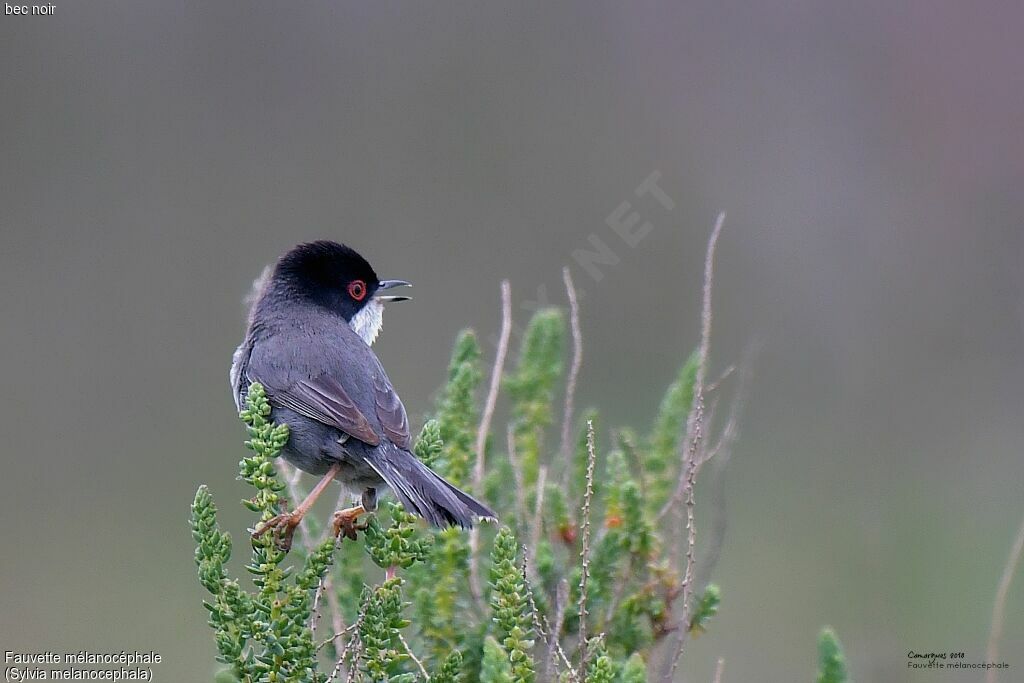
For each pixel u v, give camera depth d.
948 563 12.42
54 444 14.55
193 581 12.27
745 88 19.50
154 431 14.91
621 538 7.32
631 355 15.26
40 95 18.30
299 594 6.16
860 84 19.61
